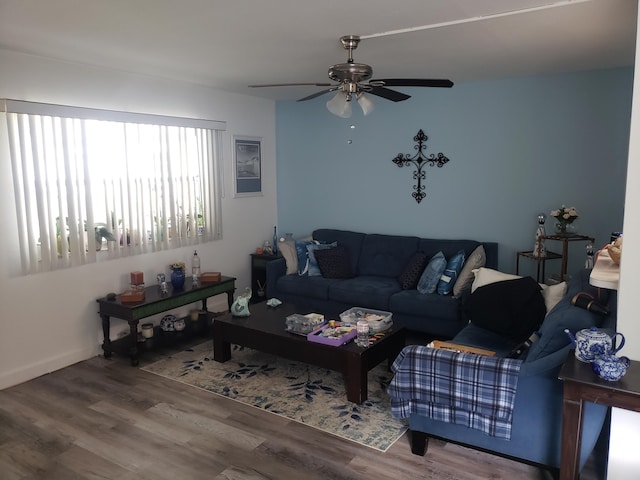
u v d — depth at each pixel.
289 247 5.51
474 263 4.38
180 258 4.94
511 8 2.58
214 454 2.77
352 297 4.79
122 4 2.49
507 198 4.82
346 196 5.75
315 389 3.58
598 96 4.30
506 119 4.73
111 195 4.21
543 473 2.57
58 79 3.77
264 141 5.94
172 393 3.52
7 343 3.63
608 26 2.93
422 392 2.59
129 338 4.46
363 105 3.39
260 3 2.48
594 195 4.44
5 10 2.59
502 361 2.42
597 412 2.28
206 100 5.07
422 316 4.44
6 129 3.52
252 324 3.85
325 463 2.69
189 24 2.84
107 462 2.71
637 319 2.13
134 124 4.34
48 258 3.81
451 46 3.39
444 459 2.72
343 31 2.99
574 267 4.59
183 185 4.86
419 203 5.29
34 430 3.03
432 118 5.09
